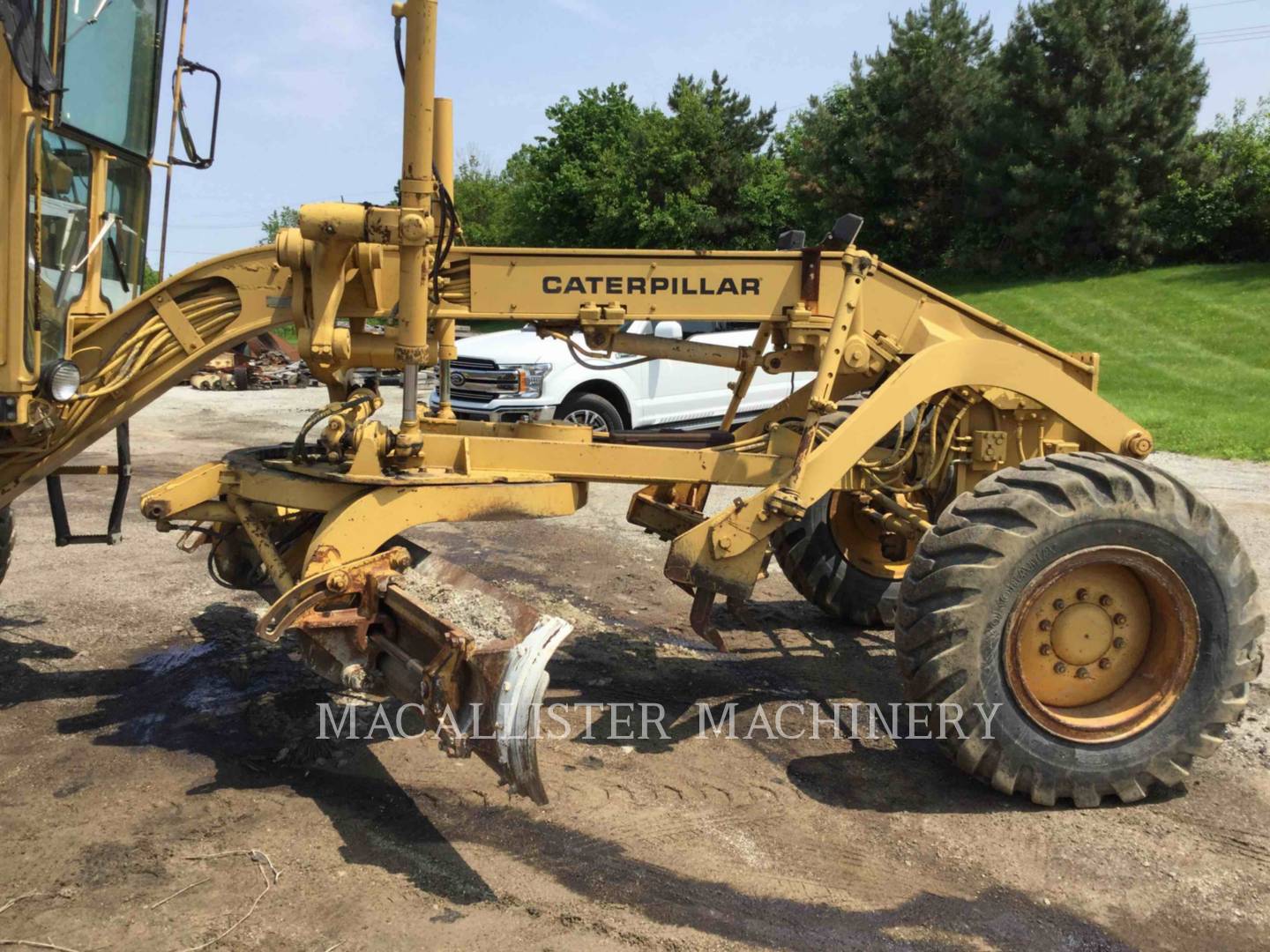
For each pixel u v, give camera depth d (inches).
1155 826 137.6
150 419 589.6
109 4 172.2
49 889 119.6
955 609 137.3
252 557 179.8
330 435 151.2
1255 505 330.0
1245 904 118.8
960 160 1373.0
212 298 164.9
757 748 160.2
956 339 160.6
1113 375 705.6
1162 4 1259.2
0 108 143.3
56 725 166.4
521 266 159.9
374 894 118.5
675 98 1600.6
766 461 163.2
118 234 183.6
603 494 380.8
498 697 117.7
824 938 111.2
